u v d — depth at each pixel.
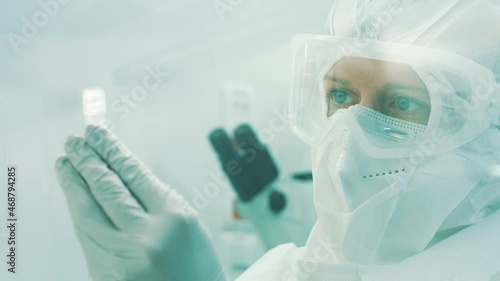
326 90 1.10
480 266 0.91
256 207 2.08
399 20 1.01
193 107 2.12
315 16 2.02
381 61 0.98
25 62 1.85
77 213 1.14
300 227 2.07
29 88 1.87
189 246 1.12
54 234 1.88
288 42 2.08
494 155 0.97
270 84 2.13
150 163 2.09
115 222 1.11
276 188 2.10
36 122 1.88
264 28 2.07
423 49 0.93
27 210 1.85
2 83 1.83
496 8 0.96
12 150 1.85
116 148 1.18
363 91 1.02
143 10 1.95
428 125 0.95
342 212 1.03
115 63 1.98
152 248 1.09
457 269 0.91
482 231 0.96
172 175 2.11
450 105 0.94
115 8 1.92
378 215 0.98
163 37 2.03
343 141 1.02
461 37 0.96
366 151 0.98
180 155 2.12
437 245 0.96
